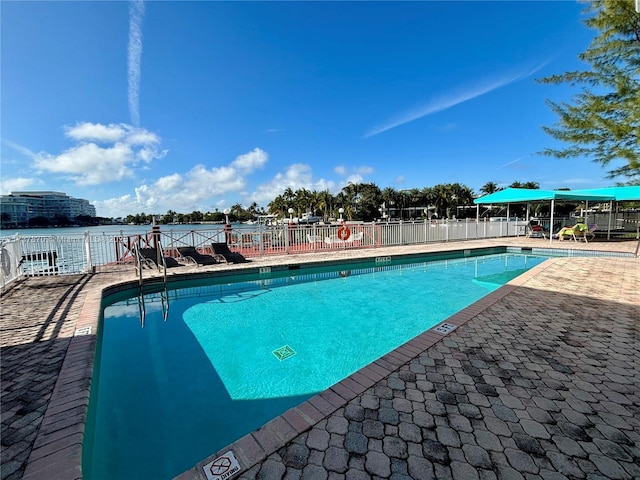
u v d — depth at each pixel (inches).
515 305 190.9
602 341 135.9
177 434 103.8
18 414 87.0
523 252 534.0
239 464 69.4
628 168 508.4
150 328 199.9
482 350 128.4
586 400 92.4
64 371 112.5
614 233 725.9
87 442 92.0
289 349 169.3
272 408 118.5
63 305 196.4
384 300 260.7
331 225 497.4
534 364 115.8
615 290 225.5
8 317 172.6
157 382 136.7
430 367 114.4
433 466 68.0
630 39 445.7
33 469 66.8
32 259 298.4
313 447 74.5
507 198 620.7
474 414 86.4
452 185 2746.1
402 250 482.3
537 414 85.9
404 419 84.7
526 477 64.7
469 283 320.8
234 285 315.6
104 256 352.5
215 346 173.5
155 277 293.3
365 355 161.9
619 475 64.6
